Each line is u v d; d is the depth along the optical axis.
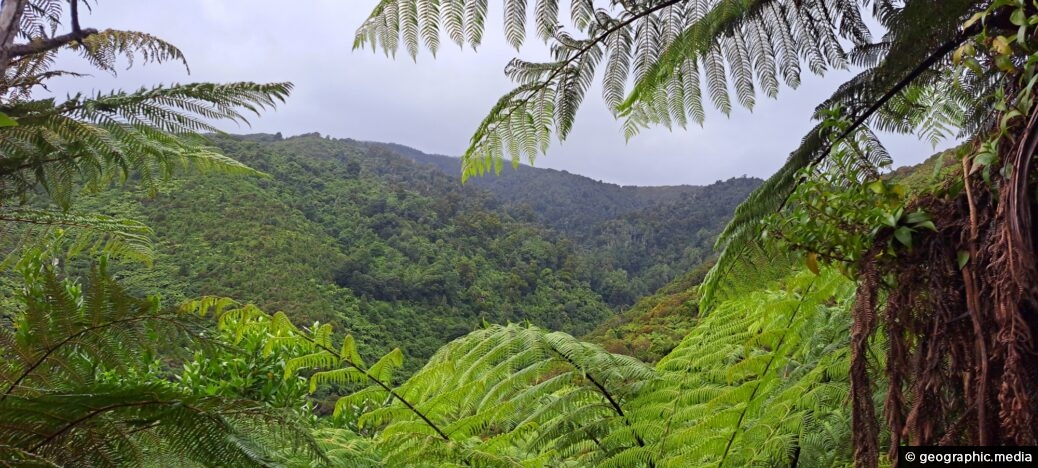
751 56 1.72
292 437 1.16
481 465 2.27
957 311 1.07
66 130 1.81
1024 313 0.96
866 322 1.18
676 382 2.82
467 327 33.94
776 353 2.51
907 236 1.12
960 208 1.10
